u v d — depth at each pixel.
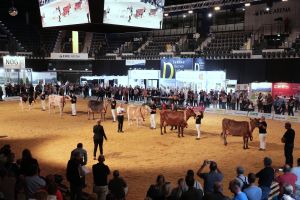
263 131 18.16
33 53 49.50
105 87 42.44
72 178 10.23
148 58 46.16
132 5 15.84
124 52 49.91
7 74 44.69
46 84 42.94
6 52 47.00
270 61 35.97
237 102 33.00
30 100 33.12
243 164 15.65
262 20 42.16
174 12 44.16
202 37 47.72
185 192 7.83
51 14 16.30
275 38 40.31
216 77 33.47
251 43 40.84
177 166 15.31
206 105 34.34
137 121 24.95
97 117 29.05
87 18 15.01
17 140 20.25
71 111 32.34
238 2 37.84
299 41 37.22
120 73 48.12
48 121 26.91
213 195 7.51
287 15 39.56
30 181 8.23
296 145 19.64
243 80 38.25
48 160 16.11
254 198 8.37
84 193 11.14
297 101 31.39
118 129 22.83
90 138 20.91
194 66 36.09
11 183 8.22
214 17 48.53
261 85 32.84
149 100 36.94
